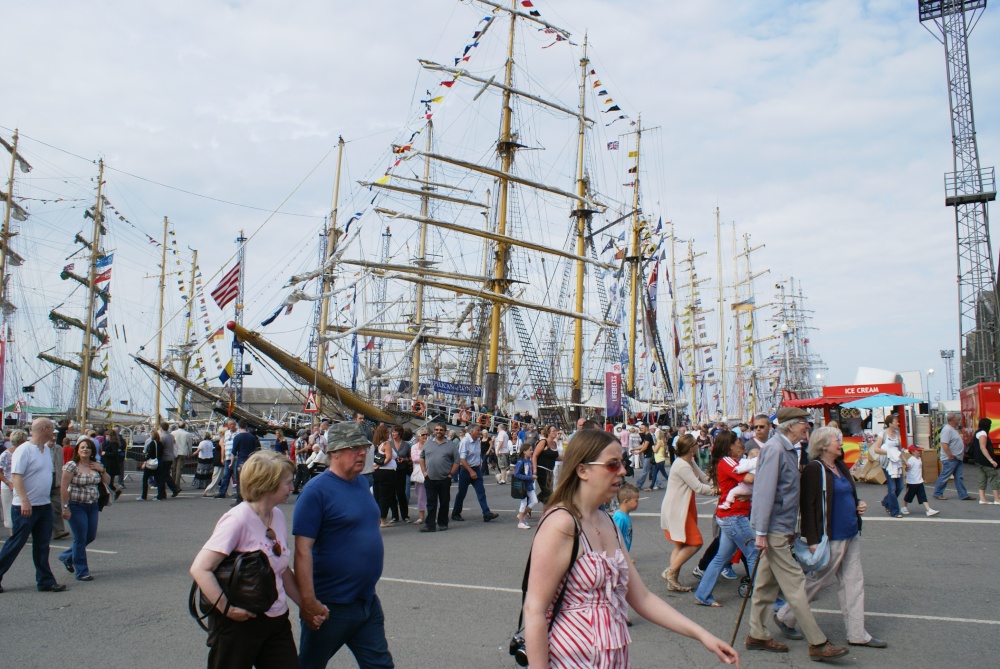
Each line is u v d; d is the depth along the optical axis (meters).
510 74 46.41
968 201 39.47
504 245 45.66
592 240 52.66
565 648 2.91
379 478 13.84
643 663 6.07
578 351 48.81
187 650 6.19
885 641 6.45
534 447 14.23
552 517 3.02
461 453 14.78
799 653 6.31
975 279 39.44
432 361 58.12
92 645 6.33
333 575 4.29
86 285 39.78
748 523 7.60
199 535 12.54
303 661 4.28
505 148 46.50
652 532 12.84
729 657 3.06
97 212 39.16
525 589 3.07
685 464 8.44
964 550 10.43
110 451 17.83
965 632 6.64
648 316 53.03
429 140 51.84
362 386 51.97
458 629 6.84
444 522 13.41
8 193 33.97
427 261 51.84
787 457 6.36
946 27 40.50
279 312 32.00
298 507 4.25
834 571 6.50
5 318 35.00
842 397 23.05
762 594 6.48
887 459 14.09
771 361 94.00
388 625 6.96
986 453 15.53
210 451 20.69
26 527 8.18
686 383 70.88
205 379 43.72
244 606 3.69
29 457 8.22
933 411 30.25
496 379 43.81
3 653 6.09
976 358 39.19
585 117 51.19
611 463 3.14
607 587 3.02
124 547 11.33
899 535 11.84
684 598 8.25
